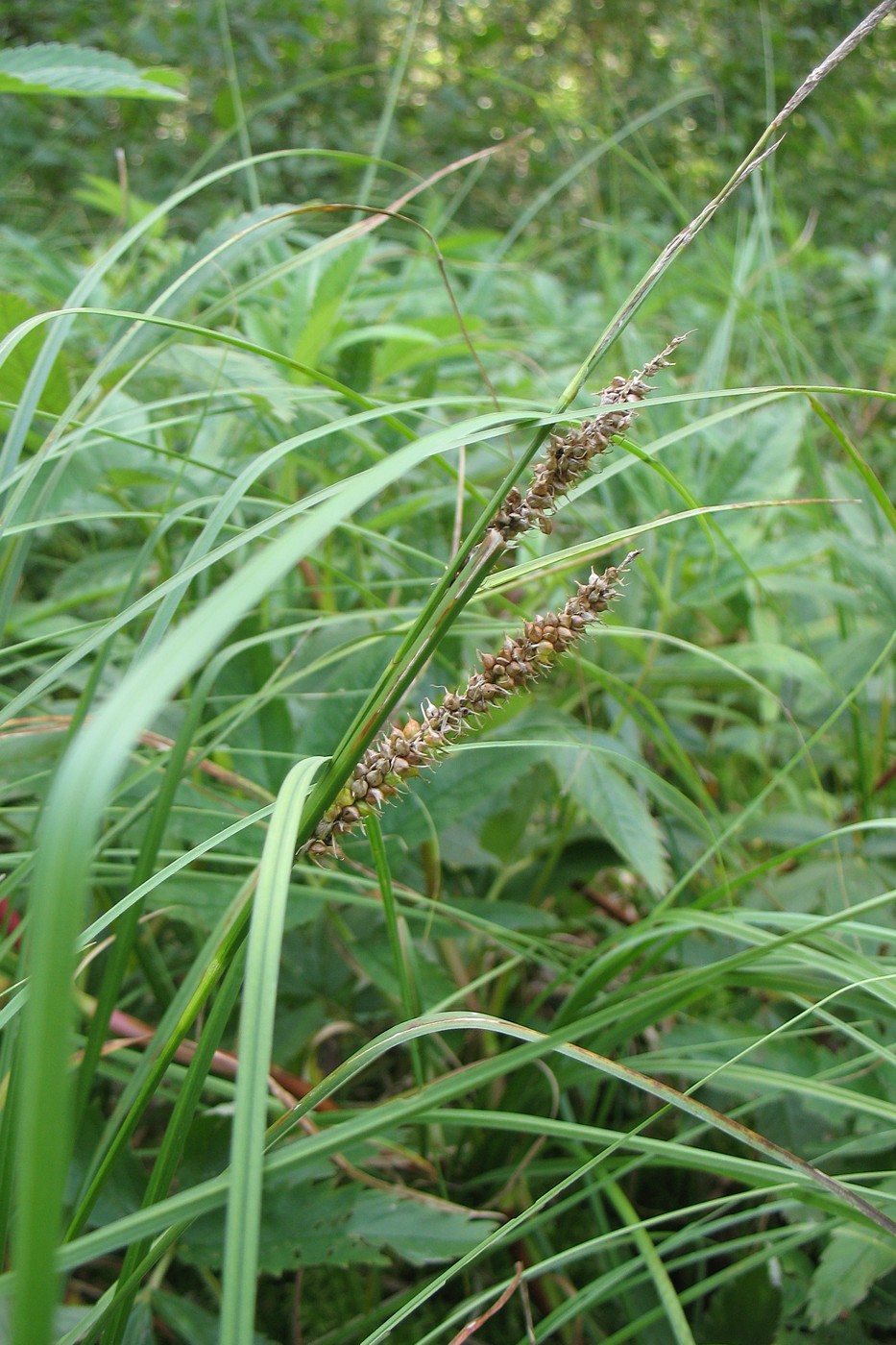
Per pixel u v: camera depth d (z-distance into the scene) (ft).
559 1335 0.98
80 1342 0.74
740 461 1.32
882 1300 0.91
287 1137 0.90
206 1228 0.84
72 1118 0.73
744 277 2.12
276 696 1.00
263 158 0.95
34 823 0.86
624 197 4.39
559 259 3.25
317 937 1.06
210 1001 1.07
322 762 0.61
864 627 1.46
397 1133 0.93
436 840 0.97
